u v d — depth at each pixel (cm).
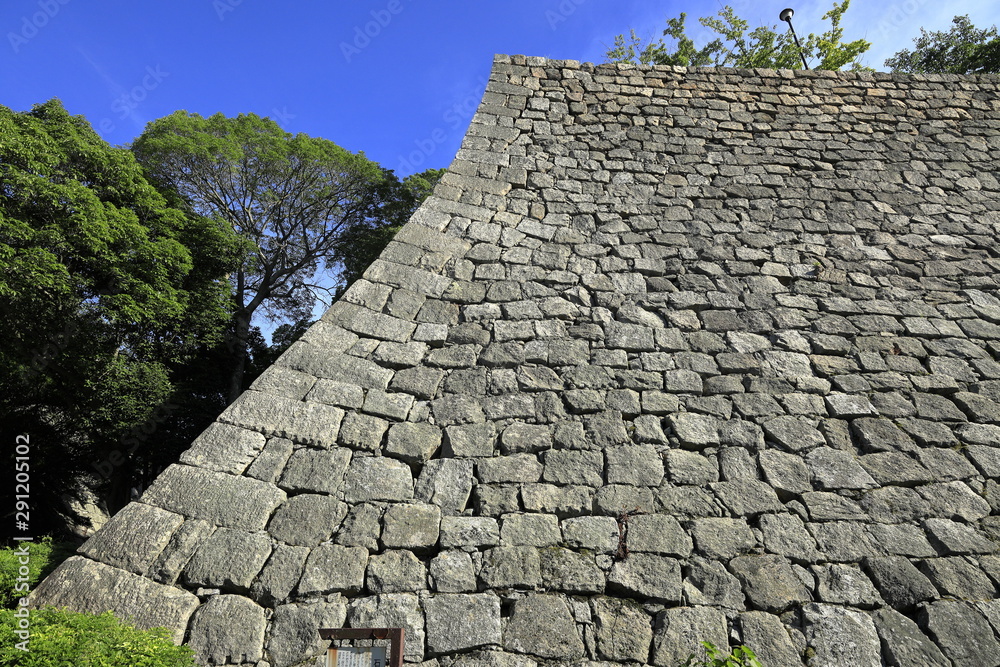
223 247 1542
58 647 227
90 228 1129
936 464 377
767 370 432
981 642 296
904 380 430
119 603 284
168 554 303
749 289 497
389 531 327
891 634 299
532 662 284
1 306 1058
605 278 497
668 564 322
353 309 442
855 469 372
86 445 1341
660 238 538
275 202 1981
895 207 583
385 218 2111
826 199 586
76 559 297
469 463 363
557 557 322
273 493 334
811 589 315
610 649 290
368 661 249
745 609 307
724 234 547
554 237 529
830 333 463
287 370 395
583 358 431
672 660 287
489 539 328
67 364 1184
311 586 300
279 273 2027
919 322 477
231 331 1738
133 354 1320
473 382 409
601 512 344
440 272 486
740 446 383
